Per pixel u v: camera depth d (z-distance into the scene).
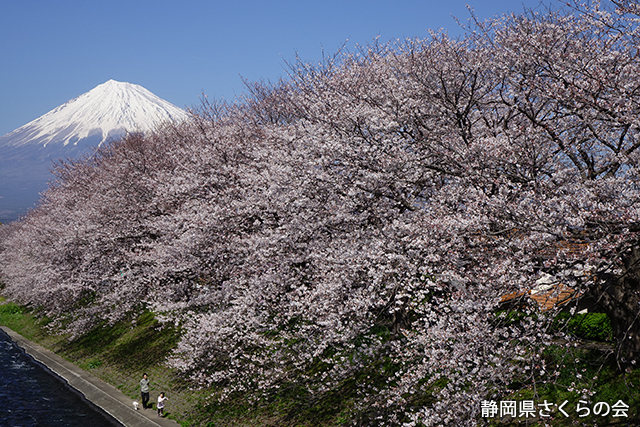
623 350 9.93
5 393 22.48
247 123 23.17
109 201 24.47
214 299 15.66
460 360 8.42
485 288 8.46
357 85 15.74
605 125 9.95
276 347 13.63
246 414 14.77
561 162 10.91
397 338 12.37
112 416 18.58
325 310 10.91
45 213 37.28
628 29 9.43
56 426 18.44
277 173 13.73
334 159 12.30
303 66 19.50
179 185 18.84
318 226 12.39
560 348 10.28
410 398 11.19
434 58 14.23
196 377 16.55
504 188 9.02
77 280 23.00
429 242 9.37
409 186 11.56
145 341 23.98
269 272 12.40
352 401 12.70
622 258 9.16
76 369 24.70
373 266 10.39
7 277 41.41
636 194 7.83
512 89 11.96
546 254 8.26
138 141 34.69
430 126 13.44
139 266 21.36
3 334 35.75
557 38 10.83
